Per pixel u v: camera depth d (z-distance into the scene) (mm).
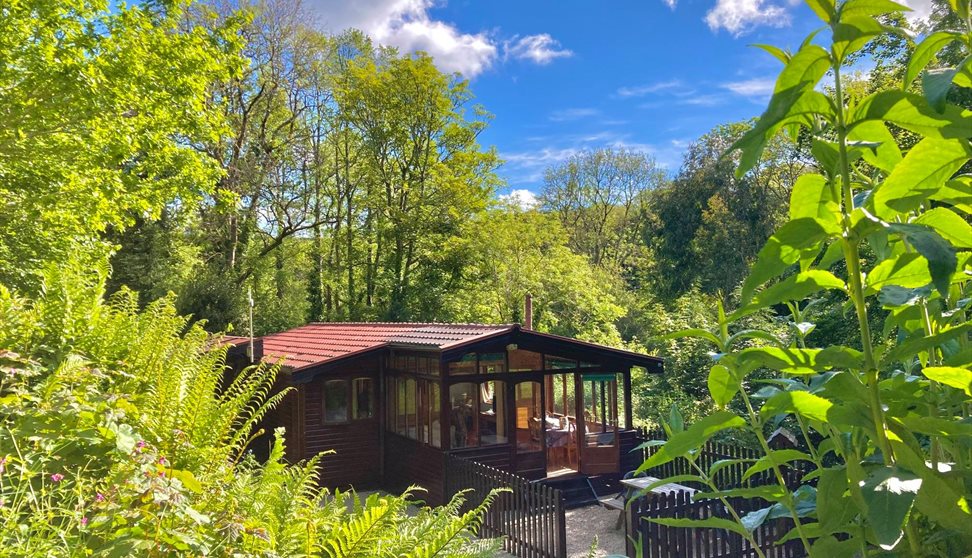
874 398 1213
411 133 30141
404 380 12922
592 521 10734
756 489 1558
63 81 9336
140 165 11578
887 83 11812
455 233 29406
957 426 1173
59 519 2629
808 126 1250
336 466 13195
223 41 12047
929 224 1265
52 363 3666
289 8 26922
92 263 10188
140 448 2773
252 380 4262
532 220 30031
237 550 2613
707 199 28891
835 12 1173
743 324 11664
